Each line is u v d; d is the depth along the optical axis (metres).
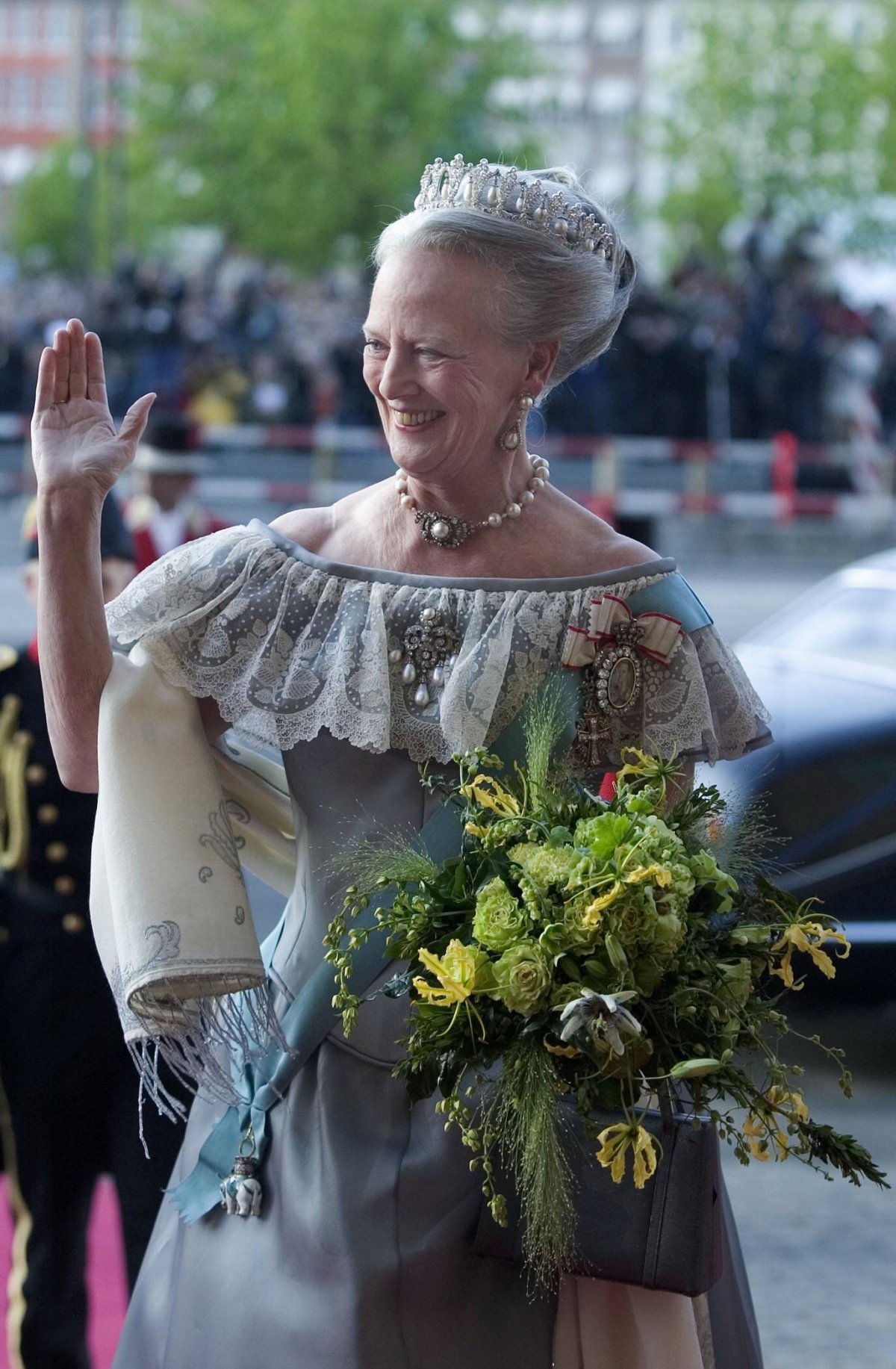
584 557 2.90
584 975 2.52
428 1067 2.59
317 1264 2.72
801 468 20.61
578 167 3.02
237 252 41.47
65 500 2.85
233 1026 2.85
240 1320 2.76
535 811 2.63
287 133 40.09
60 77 78.44
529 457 2.95
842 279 26.11
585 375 20.23
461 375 2.75
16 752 4.08
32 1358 4.04
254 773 3.07
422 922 2.59
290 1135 2.80
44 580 2.86
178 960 2.72
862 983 6.09
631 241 2.97
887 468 20.75
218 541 2.95
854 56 38.78
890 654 7.23
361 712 2.77
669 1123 2.57
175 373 22.03
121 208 41.78
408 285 2.75
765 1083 2.65
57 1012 4.03
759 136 38.78
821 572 19.45
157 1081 2.81
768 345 20.83
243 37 41.34
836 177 38.66
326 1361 2.67
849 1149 2.62
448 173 2.81
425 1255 2.70
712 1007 2.56
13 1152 4.06
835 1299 5.00
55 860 4.07
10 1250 4.98
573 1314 2.76
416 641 2.81
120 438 2.91
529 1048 2.54
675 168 39.53
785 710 6.74
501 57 41.94
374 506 2.95
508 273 2.74
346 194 39.88
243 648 2.86
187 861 2.77
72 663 2.85
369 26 40.12
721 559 19.80
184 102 41.66
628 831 2.56
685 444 20.45
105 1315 4.69
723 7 39.16
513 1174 2.68
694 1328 2.76
